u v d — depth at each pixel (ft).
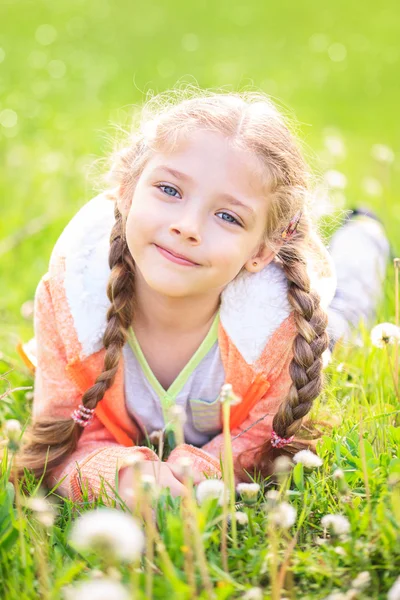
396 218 17.44
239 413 8.83
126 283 8.36
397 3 53.31
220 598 5.85
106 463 8.13
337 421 9.02
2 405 9.85
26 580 6.30
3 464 8.06
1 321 12.82
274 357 8.54
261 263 8.45
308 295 8.46
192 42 41.34
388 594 6.03
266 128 8.11
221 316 8.50
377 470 7.64
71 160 20.95
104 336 8.32
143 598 5.87
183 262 7.68
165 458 9.12
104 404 8.78
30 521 7.34
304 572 6.57
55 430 8.57
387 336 8.91
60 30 42.47
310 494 7.69
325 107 29.68
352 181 20.26
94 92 29.86
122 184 8.50
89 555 6.63
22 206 17.52
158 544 6.16
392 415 9.09
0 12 46.42
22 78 31.71
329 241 13.62
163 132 8.02
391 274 13.16
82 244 8.61
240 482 8.60
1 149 21.62
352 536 6.77
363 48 41.50
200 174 7.68
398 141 25.48
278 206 8.23
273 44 41.88
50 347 8.68
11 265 14.67
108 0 51.96
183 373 8.79
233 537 6.74
